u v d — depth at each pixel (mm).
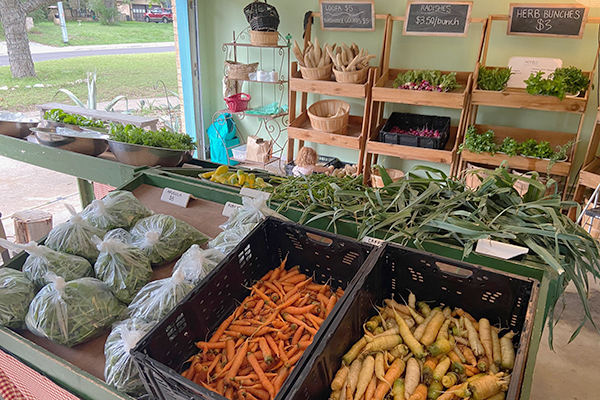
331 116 4523
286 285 1492
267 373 1165
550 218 1510
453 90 3715
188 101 5402
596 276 1478
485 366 1126
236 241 1516
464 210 1634
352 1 4047
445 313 1313
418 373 1116
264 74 4555
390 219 1541
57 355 1177
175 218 1698
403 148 3818
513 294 1215
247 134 5488
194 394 896
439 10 3676
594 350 2309
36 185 4211
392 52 4281
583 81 3197
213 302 1286
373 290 1308
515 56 3787
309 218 1749
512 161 3486
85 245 1482
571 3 3311
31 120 2762
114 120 3613
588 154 3383
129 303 1329
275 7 4746
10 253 2727
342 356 1125
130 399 1016
